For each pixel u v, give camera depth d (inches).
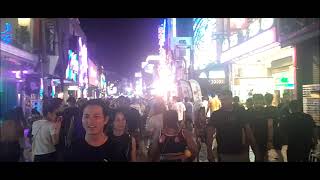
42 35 1051.3
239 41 775.1
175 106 639.8
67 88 1619.1
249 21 711.7
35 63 1011.3
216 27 939.3
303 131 307.1
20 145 247.9
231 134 265.9
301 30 484.7
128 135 241.9
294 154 309.1
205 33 1113.4
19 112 247.0
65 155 164.6
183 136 245.9
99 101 167.5
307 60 545.6
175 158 242.8
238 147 267.0
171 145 243.6
